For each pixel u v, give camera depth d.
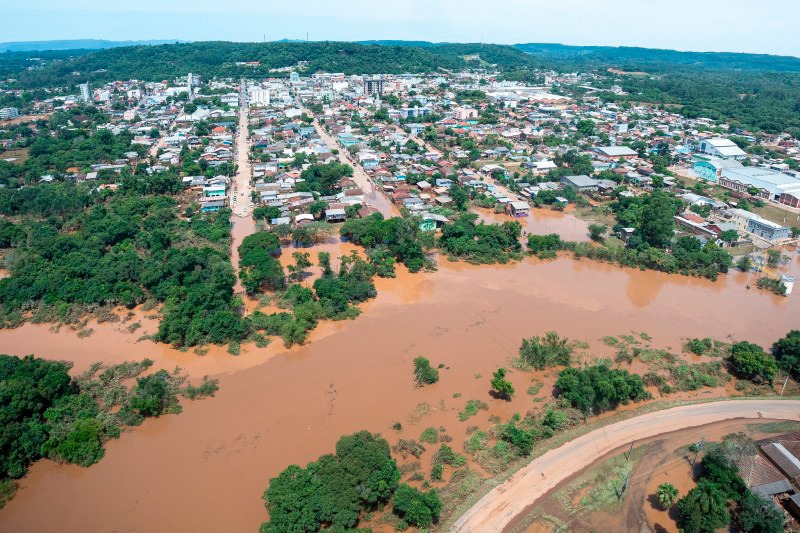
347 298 96.81
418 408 69.31
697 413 69.25
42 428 62.41
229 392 72.50
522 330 89.19
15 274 101.75
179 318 85.62
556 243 123.62
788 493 55.25
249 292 97.81
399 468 58.91
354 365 78.69
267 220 135.75
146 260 106.94
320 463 56.25
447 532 51.31
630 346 84.81
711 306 99.25
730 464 56.50
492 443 63.25
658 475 58.69
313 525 49.59
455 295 101.88
